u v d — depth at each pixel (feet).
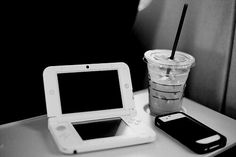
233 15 2.72
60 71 2.42
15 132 2.36
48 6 2.76
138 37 3.47
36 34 2.78
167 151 2.24
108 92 2.52
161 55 2.75
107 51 3.27
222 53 2.87
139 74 3.58
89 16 3.01
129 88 2.58
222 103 3.02
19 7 2.63
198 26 3.01
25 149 2.17
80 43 3.05
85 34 3.05
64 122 2.33
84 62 3.14
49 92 2.35
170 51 2.88
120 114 2.50
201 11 2.95
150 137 2.28
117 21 3.23
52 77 2.39
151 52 2.79
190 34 3.10
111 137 2.22
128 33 3.37
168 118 2.56
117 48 3.34
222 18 2.80
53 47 2.91
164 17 3.28
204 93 3.15
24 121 2.51
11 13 2.61
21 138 2.29
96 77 2.51
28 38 2.76
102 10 3.08
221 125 2.65
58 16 2.83
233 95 2.88
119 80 2.57
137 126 2.39
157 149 2.26
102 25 3.13
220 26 2.83
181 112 2.67
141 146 2.28
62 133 2.20
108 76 2.55
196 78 3.19
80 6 2.92
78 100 2.43
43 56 2.89
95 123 2.38
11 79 2.80
